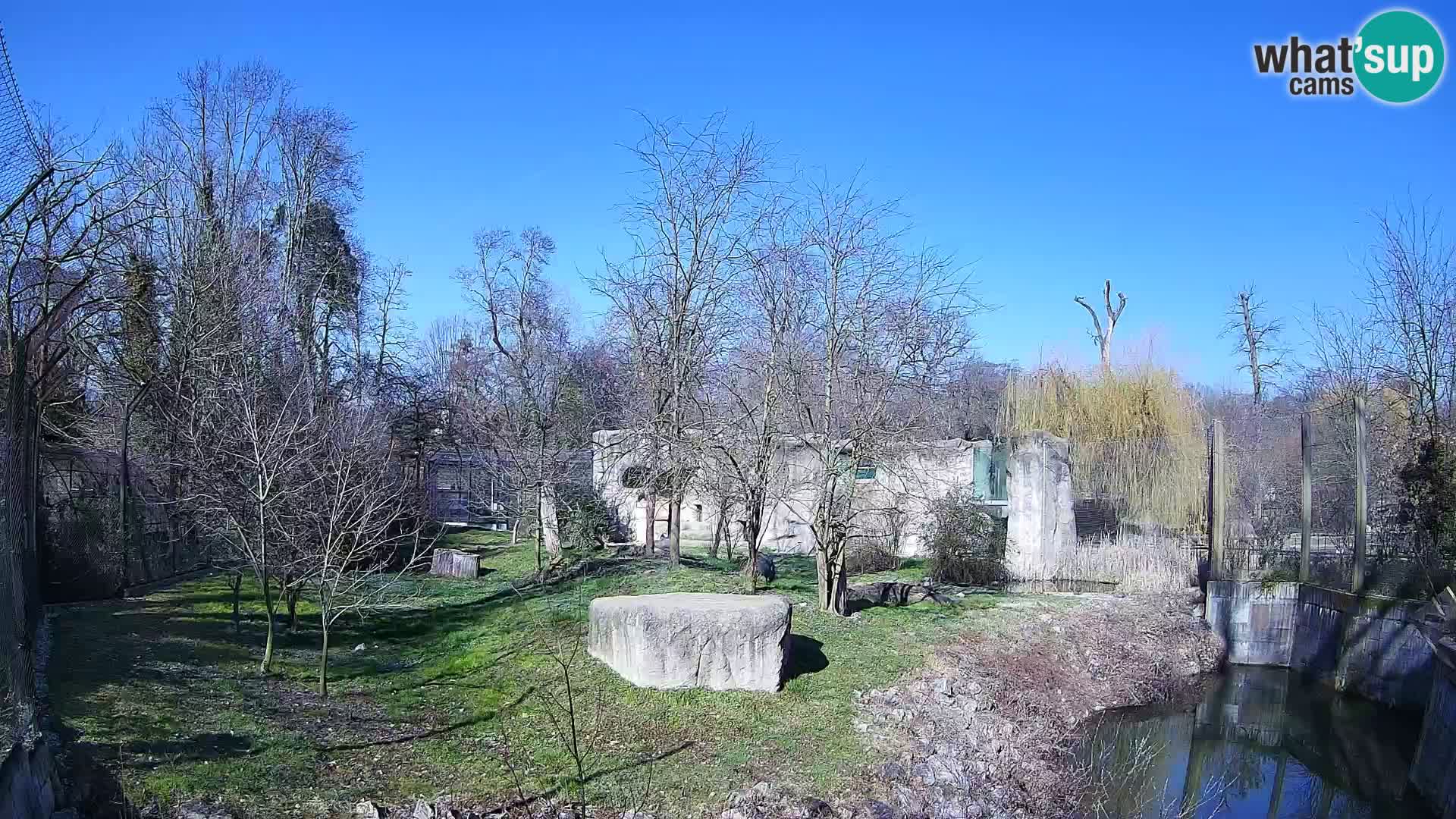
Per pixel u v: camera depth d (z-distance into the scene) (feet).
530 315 108.06
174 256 71.56
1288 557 58.03
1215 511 58.75
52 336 53.93
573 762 28.96
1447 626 40.32
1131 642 51.08
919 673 39.40
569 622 44.91
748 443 49.06
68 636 36.47
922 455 54.24
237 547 42.91
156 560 55.11
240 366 58.44
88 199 45.57
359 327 101.81
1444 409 56.44
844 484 50.29
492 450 80.59
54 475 51.44
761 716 33.37
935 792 30.17
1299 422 63.98
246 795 24.39
